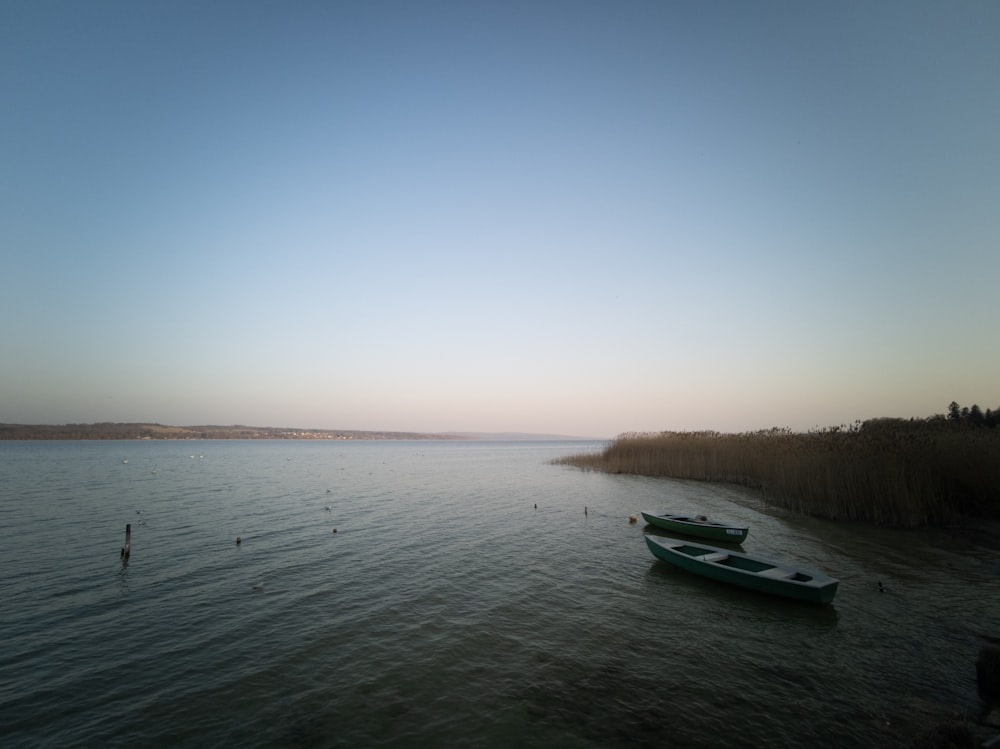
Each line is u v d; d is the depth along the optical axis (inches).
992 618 547.8
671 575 718.5
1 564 765.9
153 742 346.3
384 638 510.6
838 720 365.4
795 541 871.7
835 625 534.3
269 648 488.4
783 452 1398.9
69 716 377.1
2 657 470.0
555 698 397.7
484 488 1756.9
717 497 1419.8
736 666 448.8
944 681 419.8
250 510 1266.0
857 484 1035.3
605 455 2453.2
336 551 850.8
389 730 357.7
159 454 4394.7
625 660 461.7
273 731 357.7
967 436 1086.4
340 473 2437.3
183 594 640.4
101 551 843.4
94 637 514.0
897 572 698.8
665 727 358.3
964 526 933.2
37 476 2124.8
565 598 625.9
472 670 443.5
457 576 714.8
